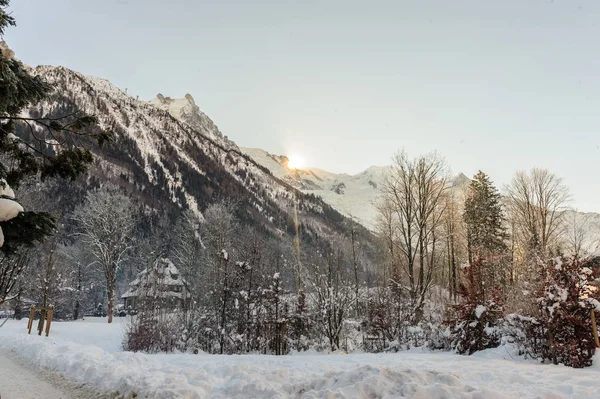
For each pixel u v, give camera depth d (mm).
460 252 42719
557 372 9227
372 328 20891
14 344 14469
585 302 11836
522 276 19141
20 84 7152
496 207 44344
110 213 44844
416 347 18766
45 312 23719
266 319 20875
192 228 51594
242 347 20609
